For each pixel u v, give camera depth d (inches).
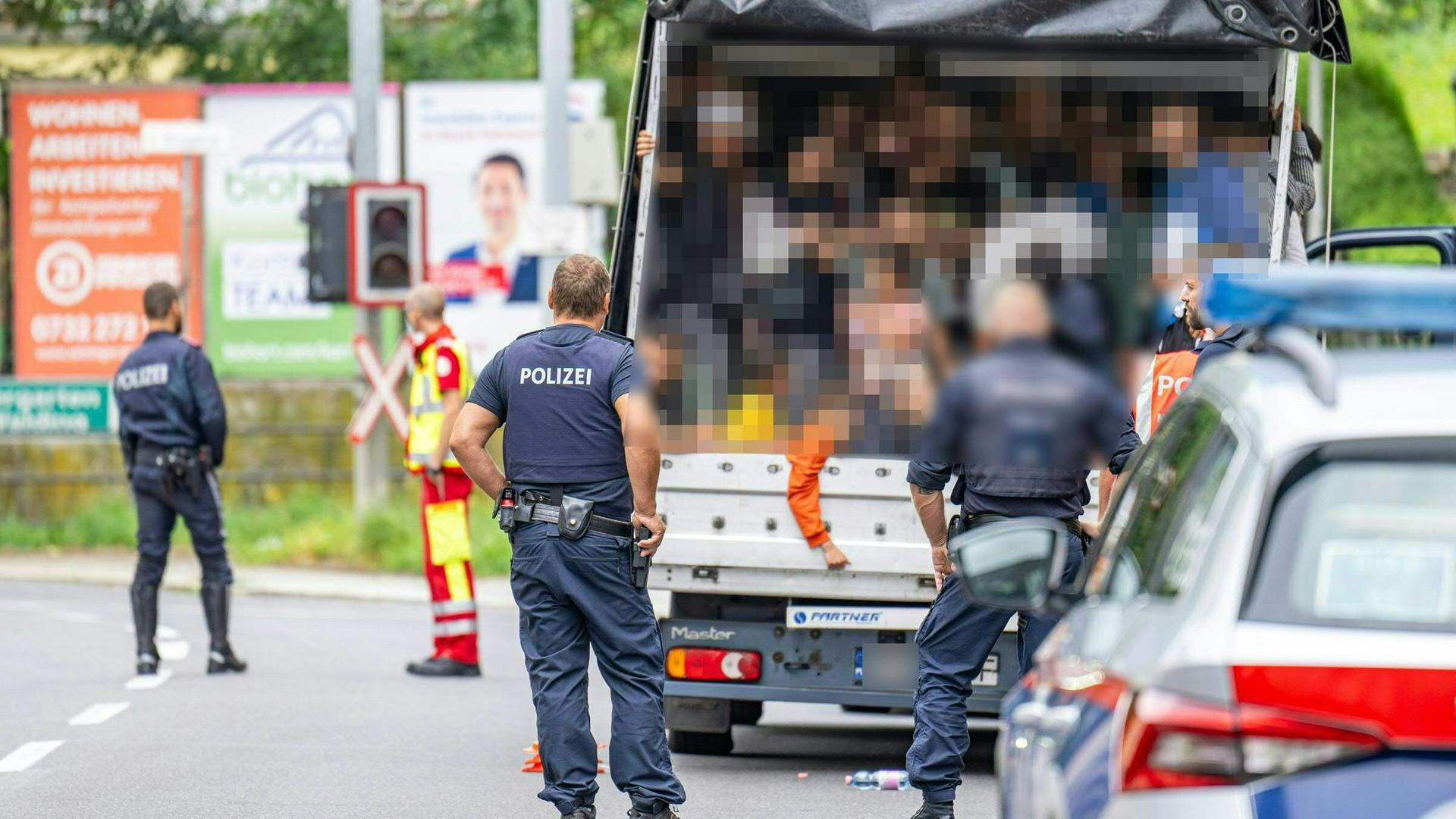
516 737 1061.1
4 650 1453.0
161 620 1684.3
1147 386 892.0
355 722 1112.2
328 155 2935.5
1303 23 880.9
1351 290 367.2
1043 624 763.4
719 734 1016.2
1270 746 327.9
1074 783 368.5
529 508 766.5
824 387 918.4
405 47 3479.3
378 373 1862.7
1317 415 360.2
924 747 773.9
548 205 1985.7
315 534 2220.7
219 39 3415.4
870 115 959.6
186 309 2222.0
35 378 2866.6
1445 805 320.8
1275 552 346.6
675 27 936.9
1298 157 952.3
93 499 2618.1
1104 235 912.3
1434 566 340.8
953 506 912.9
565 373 769.6
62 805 864.3
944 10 892.6
